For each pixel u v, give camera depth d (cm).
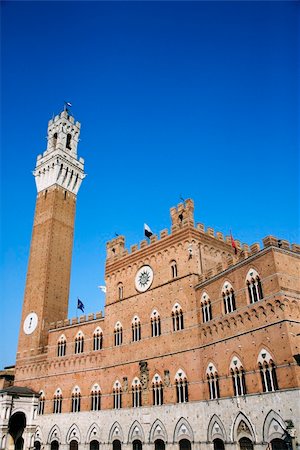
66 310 10500
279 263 5244
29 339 9881
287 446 4588
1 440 8056
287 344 4803
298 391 4531
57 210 11325
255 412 5072
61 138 12212
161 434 6456
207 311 6406
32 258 10969
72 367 8631
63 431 8175
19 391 8650
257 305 5372
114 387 7625
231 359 5656
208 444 5700
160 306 7312
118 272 8588
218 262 7512
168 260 7506
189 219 7381
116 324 8125
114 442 7256
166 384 6662
